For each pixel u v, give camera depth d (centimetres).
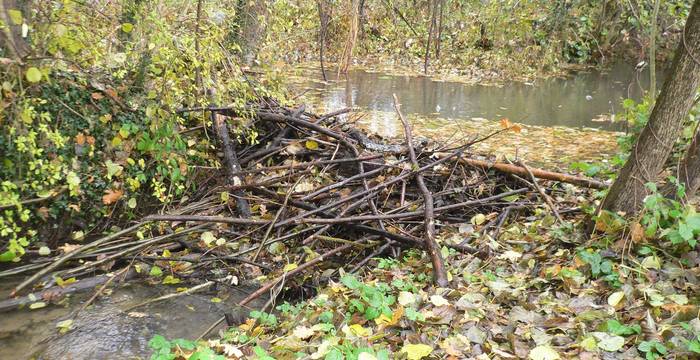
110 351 365
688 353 286
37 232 483
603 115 1111
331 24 1508
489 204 557
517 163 611
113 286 450
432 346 312
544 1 1595
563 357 295
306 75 1352
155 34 483
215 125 605
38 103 454
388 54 1759
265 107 657
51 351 362
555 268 402
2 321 390
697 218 381
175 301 434
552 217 502
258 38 798
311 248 511
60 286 431
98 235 518
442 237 510
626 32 1691
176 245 501
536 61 1605
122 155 520
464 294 371
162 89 519
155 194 513
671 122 412
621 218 420
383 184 541
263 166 616
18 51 423
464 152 652
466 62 1658
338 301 385
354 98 1148
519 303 362
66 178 474
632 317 331
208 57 543
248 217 533
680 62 401
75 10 485
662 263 391
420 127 936
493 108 1142
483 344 312
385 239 511
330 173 601
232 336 365
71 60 467
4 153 446
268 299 448
